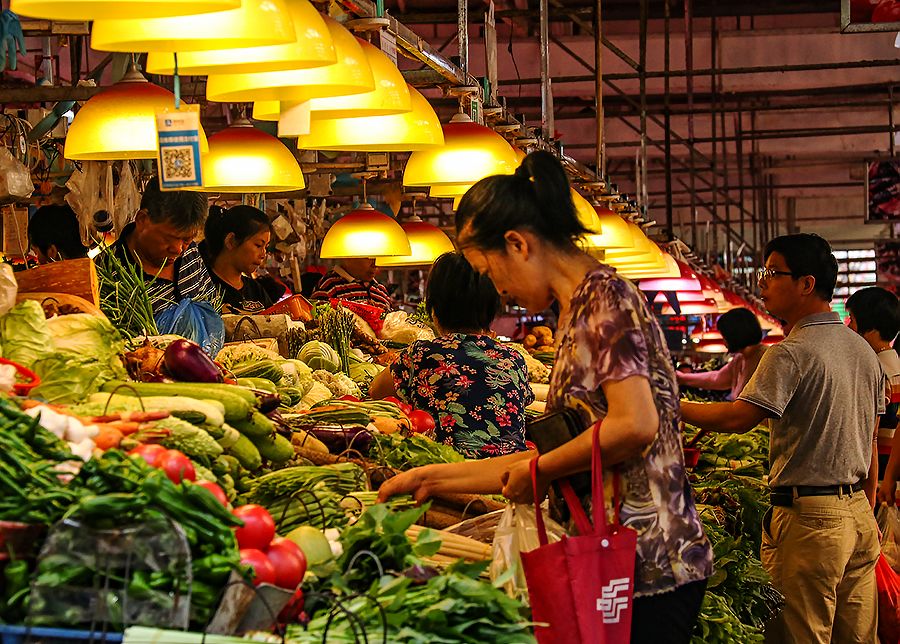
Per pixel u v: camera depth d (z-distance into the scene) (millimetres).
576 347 2684
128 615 1845
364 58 3344
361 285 7203
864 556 4828
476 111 4934
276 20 2734
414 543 2807
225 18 2701
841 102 17625
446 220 12031
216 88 3328
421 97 3996
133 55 3750
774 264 4781
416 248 6324
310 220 8992
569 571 2580
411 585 2398
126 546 1847
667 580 2670
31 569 1892
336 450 3463
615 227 6160
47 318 3057
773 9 14500
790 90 17047
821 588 4684
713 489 5891
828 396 4645
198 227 4828
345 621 2150
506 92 15102
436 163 4457
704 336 14539
